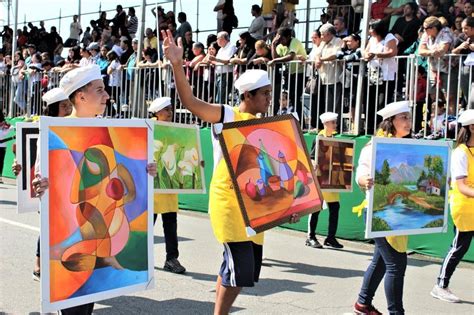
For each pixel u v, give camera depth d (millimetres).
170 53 4242
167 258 7215
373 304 6133
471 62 8117
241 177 4434
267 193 4516
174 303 6004
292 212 4605
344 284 6914
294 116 4781
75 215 3850
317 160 8555
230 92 11133
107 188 4012
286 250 8719
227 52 11352
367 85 9383
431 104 8797
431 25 8641
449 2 10508
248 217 4391
